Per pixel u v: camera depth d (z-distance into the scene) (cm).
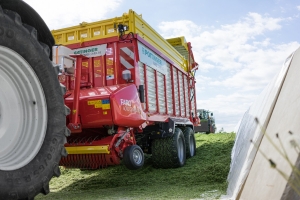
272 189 225
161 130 659
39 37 287
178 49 985
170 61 767
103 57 571
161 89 702
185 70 941
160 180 565
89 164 484
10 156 237
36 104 254
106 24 577
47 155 251
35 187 235
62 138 268
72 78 524
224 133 1152
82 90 506
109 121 455
